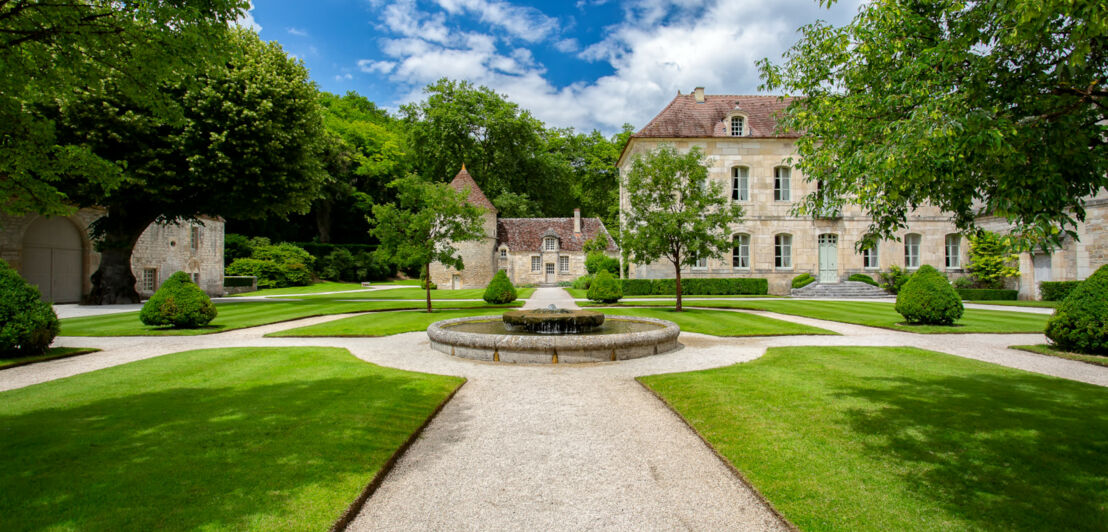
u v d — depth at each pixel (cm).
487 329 1096
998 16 342
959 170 363
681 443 475
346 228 5438
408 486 384
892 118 421
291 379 686
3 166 514
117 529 295
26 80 500
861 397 588
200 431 464
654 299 2378
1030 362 827
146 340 1105
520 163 4934
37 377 730
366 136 5216
